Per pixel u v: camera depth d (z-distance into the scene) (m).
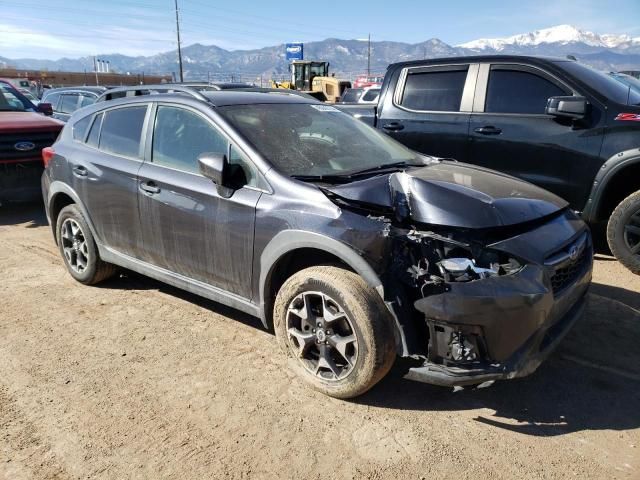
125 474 2.51
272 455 2.63
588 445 2.70
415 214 2.86
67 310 4.32
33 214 7.96
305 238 3.00
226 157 3.32
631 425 2.87
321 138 3.80
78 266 4.84
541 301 2.69
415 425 2.86
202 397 3.11
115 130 4.37
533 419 2.92
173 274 3.96
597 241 6.07
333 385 3.04
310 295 3.07
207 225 3.52
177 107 3.88
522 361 2.67
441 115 6.11
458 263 2.65
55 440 2.74
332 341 3.02
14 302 4.48
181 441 2.73
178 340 3.80
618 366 3.45
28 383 3.26
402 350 2.79
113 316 4.21
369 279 2.81
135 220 4.06
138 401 3.07
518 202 3.06
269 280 3.29
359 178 3.34
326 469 2.54
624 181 5.27
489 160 5.79
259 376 3.33
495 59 5.84
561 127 5.27
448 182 3.17
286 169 3.32
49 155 4.93
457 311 2.59
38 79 80.88
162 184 3.78
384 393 3.15
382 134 4.42
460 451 2.66
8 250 6.00
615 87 5.36
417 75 6.39
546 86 5.46
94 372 3.38
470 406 3.03
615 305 4.35
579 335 3.86
